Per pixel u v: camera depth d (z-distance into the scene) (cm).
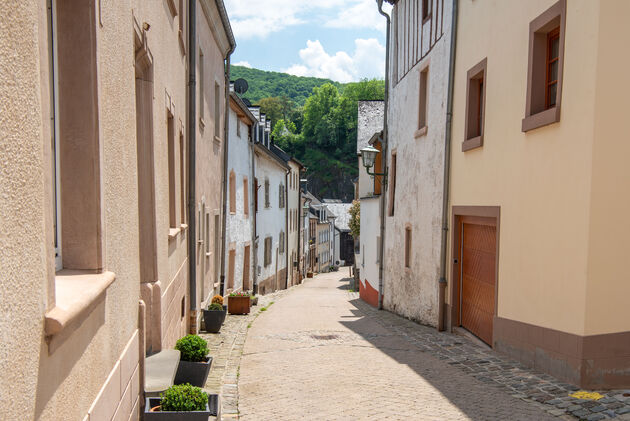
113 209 342
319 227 6338
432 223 1234
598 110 598
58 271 291
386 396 621
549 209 693
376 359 851
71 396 240
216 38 1348
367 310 1733
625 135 605
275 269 2938
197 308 970
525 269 759
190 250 941
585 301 609
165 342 606
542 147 712
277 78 13825
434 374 732
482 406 570
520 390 625
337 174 9488
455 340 1009
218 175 1458
